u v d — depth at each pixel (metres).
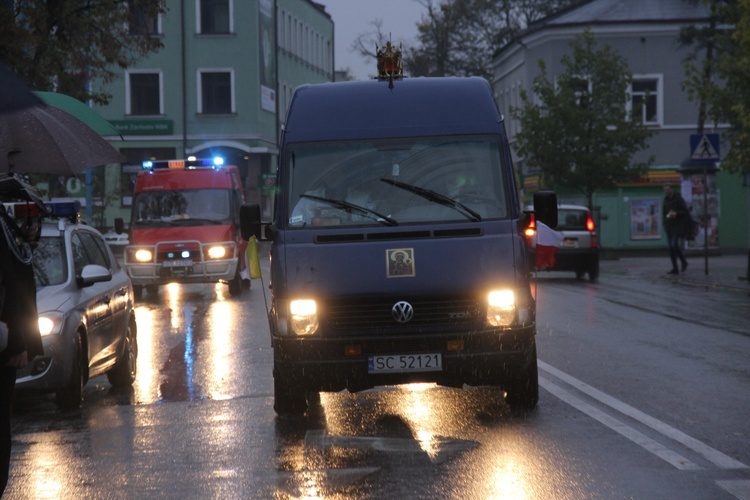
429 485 14.37
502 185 19.97
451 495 13.81
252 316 41.44
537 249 25.50
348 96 21.12
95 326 22.94
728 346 28.70
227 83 123.56
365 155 20.27
